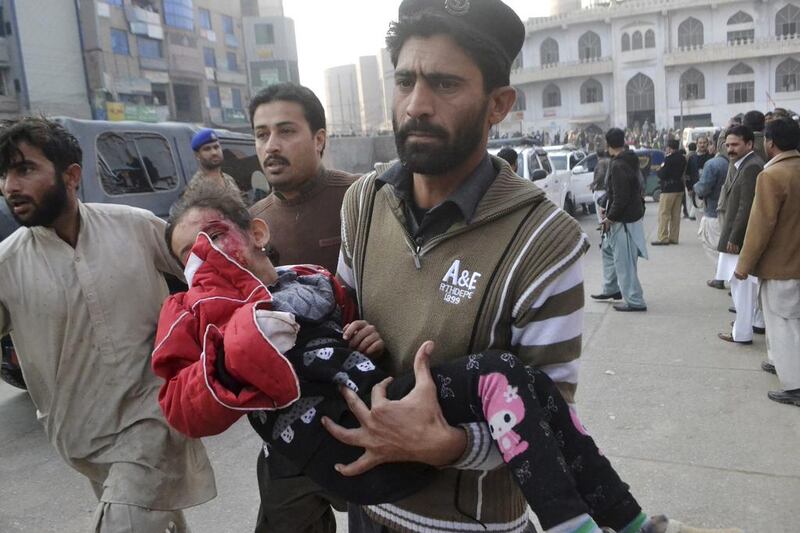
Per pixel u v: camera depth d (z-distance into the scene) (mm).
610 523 1237
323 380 1317
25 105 36594
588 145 45000
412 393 1216
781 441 3551
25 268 2057
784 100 55625
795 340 3988
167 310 1459
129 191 5336
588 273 8742
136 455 2025
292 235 2494
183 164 5957
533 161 11945
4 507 3463
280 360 1228
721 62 56438
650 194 17922
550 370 1285
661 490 3143
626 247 6355
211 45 53188
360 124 81438
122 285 2102
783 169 3875
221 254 1408
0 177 1967
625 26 58344
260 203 2658
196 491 2172
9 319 2111
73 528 3252
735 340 5238
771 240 3980
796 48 53594
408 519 1388
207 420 1272
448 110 1243
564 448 1229
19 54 36406
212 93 53188
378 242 1454
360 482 1296
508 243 1267
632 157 6285
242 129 51562
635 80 58969
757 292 5328
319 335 1390
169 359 1350
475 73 1243
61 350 2068
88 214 2125
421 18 1223
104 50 40938
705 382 4461
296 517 1895
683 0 55969
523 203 1278
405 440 1196
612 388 4465
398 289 1378
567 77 60500
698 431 3738
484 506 1343
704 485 3164
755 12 55094
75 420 2082
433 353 1303
